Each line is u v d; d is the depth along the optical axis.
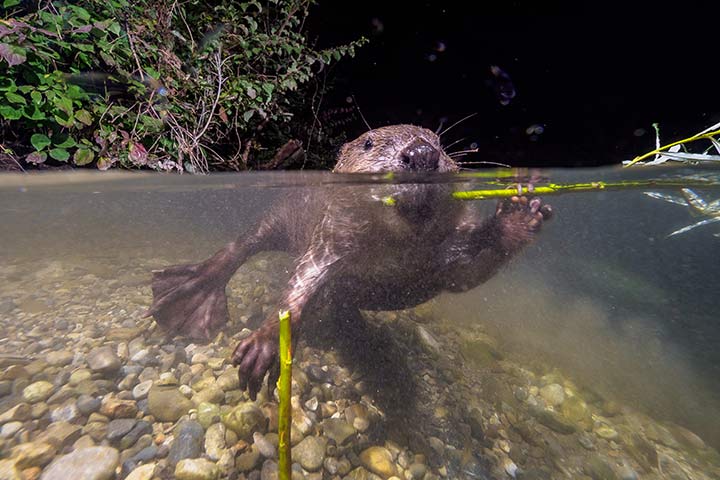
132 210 0.93
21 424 0.35
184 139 0.66
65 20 0.56
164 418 0.37
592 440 0.50
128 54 0.62
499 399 0.52
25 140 0.56
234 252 0.62
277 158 0.77
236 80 0.73
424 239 0.44
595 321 0.98
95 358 0.43
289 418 0.18
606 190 0.42
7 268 0.78
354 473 0.36
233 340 0.53
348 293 0.51
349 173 0.42
